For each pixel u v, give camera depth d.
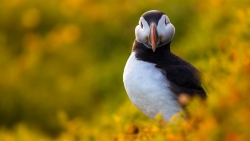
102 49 15.81
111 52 15.70
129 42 15.51
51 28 16.47
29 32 16.23
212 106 6.88
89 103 14.62
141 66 8.09
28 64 15.06
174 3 14.96
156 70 8.02
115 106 12.62
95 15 16.23
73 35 15.86
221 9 12.56
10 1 16.41
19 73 14.94
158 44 8.30
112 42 15.85
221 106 6.81
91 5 16.41
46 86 14.88
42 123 14.40
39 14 16.42
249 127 6.48
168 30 8.27
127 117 9.21
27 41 15.65
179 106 7.85
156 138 7.07
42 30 16.48
